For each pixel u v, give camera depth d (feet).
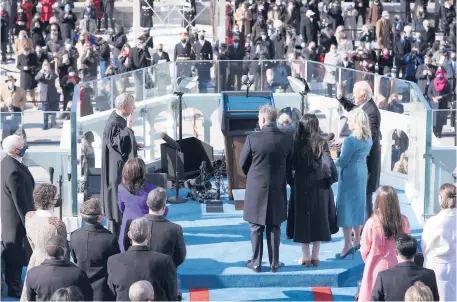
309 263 70.08
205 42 134.00
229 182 84.69
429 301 45.29
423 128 80.84
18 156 66.03
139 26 154.40
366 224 59.72
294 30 151.23
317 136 67.41
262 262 71.05
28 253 67.21
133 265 52.37
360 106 72.69
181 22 163.53
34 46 150.92
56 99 131.23
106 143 69.51
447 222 59.77
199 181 85.87
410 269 51.60
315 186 68.18
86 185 81.35
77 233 57.31
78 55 140.46
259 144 66.59
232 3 165.48
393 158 89.51
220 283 68.69
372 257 59.41
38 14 151.74
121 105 69.67
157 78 97.45
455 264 59.93
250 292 68.13
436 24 169.58
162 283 52.70
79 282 51.96
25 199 65.57
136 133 96.63
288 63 100.58
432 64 136.67
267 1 163.22
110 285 52.95
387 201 58.95
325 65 97.14
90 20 158.51
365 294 59.62
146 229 52.70
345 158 69.36
